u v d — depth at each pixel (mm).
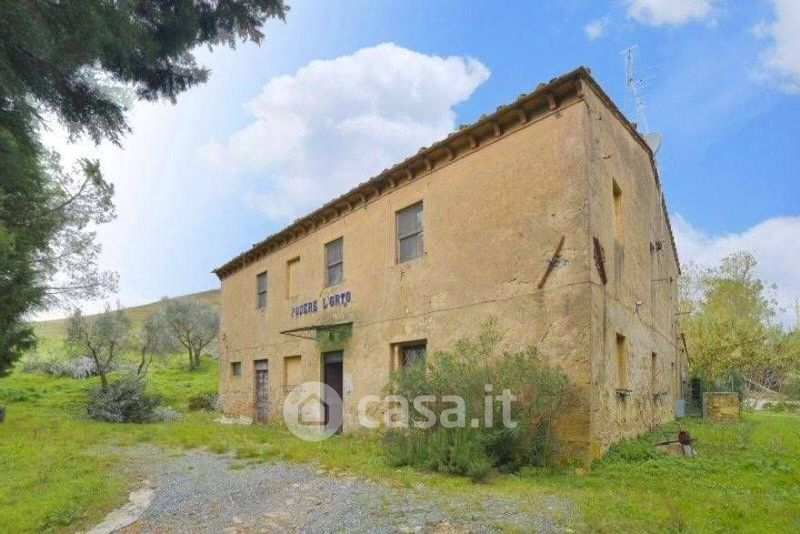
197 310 36875
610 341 8219
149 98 7957
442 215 10156
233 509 5855
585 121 7941
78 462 8750
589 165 7902
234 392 18641
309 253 14695
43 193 11781
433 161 10555
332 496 6000
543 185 8289
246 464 8445
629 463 7234
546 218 8164
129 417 16609
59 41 5742
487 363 7562
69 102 6949
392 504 5445
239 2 7727
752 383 29656
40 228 10930
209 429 13594
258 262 17844
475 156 9609
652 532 4359
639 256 10914
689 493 5625
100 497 6516
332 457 8531
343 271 13070
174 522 5543
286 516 5398
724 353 23062
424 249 10477
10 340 14062
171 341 34062
